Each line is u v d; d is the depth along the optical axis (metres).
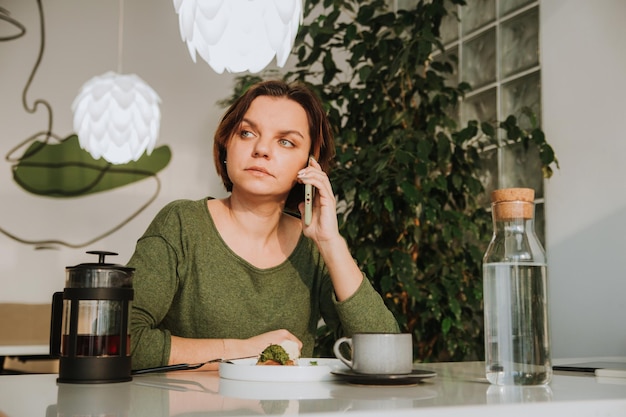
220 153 1.42
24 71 3.59
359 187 2.52
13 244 3.49
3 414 0.61
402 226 2.61
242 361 1.07
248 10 1.68
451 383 0.88
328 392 0.77
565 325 2.47
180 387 0.84
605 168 2.33
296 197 1.45
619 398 0.70
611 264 2.30
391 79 2.73
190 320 1.33
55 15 3.65
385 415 0.59
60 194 3.58
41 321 3.38
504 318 0.84
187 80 3.80
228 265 1.33
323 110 1.42
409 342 0.88
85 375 0.89
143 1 3.79
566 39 2.53
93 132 3.09
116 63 3.71
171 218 1.34
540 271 0.85
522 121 2.75
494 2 2.90
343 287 1.25
